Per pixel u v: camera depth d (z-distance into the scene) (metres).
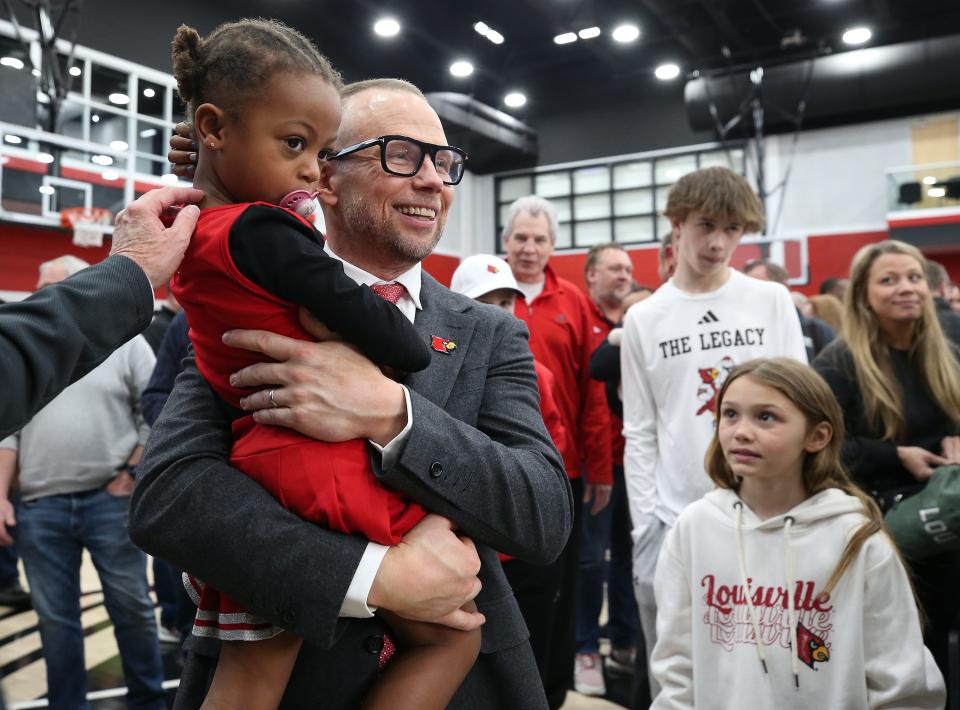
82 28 11.41
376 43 15.00
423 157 1.22
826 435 1.84
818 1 13.64
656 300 2.49
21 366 0.84
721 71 15.13
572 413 3.13
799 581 1.76
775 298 2.41
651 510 2.40
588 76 17.53
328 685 1.04
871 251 2.35
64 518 2.87
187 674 1.11
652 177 17.17
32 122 10.04
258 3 13.43
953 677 2.01
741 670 1.77
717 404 1.94
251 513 0.96
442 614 1.00
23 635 4.01
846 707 1.66
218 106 0.98
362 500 0.97
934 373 2.28
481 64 16.25
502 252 18.72
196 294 1.00
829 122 15.46
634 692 2.54
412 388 1.14
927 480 2.18
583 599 3.47
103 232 8.92
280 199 1.01
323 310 0.96
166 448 1.05
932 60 13.56
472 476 1.05
